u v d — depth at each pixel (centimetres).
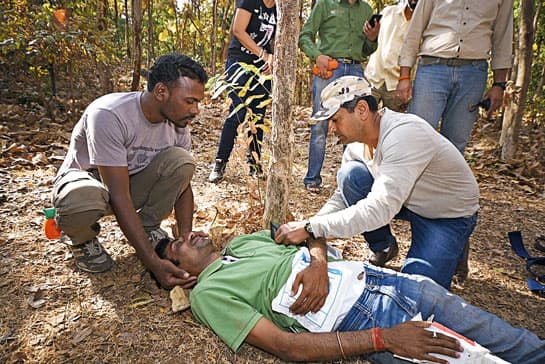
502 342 190
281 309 201
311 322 199
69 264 260
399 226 348
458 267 271
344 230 206
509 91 539
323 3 385
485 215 388
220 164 404
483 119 752
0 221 302
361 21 385
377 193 202
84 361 194
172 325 216
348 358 201
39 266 256
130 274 254
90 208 222
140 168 258
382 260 271
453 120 317
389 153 206
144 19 1152
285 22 240
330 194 409
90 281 246
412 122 212
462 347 179
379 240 264
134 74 612
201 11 1012
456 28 292
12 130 506
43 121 551
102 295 235
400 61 316
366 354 198
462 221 239
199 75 220
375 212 201
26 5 506
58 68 618
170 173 255
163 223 320
